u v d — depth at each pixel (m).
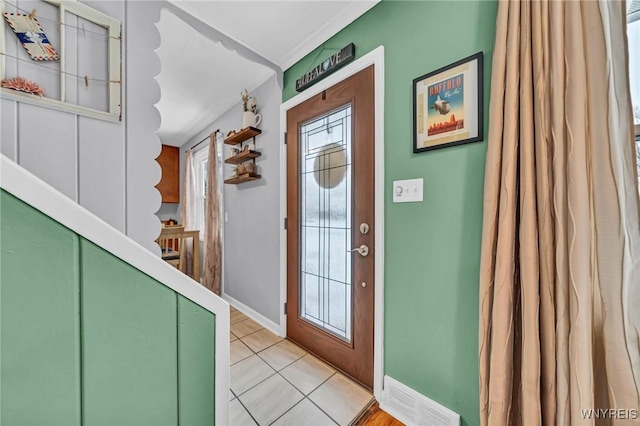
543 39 0.86
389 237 1.39
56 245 0.38
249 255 2.60
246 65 2.13
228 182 2.73
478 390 1.09
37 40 0.77
